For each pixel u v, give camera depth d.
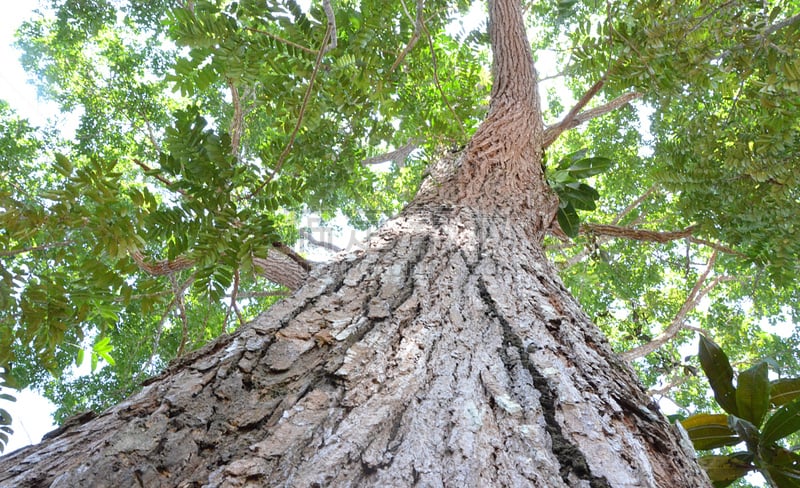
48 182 6.44
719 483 1.89
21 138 6.56
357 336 1.21
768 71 4.22
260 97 3.11
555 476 0.81
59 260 2.35
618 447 0.93
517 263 1.89
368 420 0.90
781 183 4.29
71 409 6.03
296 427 0.88
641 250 8.28
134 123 6.88
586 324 1.60
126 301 2.27
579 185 3.56
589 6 6.82
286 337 1.18
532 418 0.96
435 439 0.87
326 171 4.46
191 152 2.16
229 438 0.88
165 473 0.79
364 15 3.12
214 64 2.55
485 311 1.43
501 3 4.59
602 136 8.53
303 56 2.85
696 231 4.95
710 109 5.96
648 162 7.21
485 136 3.43
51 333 2.37
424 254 1.83
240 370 1.05
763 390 1.90
